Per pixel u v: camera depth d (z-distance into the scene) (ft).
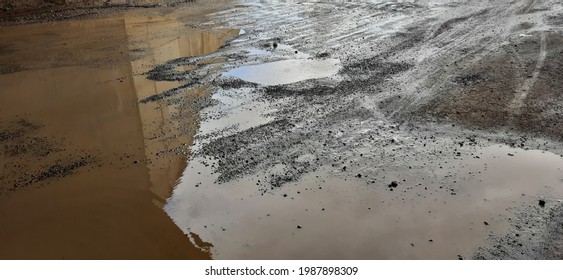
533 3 40.55
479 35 32.91
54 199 16.97
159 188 17.30
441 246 13.97
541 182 16.61
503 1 42.32
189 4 50.60
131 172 18.43
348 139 19.92
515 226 14.58
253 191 16.81
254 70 28.71
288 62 29.91
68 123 22.99
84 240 14.87
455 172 17.42
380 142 19.61
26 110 24.73
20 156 20.07
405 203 15.89
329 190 16.70
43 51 35.37
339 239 14.44
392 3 45.14
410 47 31.53
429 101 23.07
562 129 19.71
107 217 15.88
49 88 27.63
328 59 30.09
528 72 25.64
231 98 24.68
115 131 21.84
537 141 19.07
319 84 25.91
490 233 14.37
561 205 15.35
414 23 37.35
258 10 45.75
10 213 16.28
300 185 17.03
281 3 48.37
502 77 25.25
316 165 18.16
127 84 27.53
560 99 22.20
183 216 15.78
